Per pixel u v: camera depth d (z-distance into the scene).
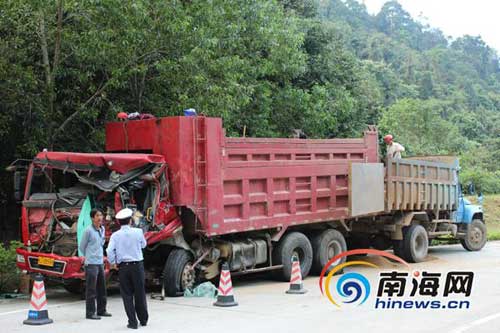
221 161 12.52
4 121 13.97
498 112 90.81
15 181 12.13
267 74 21.31
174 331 8.91
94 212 9.98
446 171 19.69
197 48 14.48
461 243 21.48
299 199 14.39
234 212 12.89
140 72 14.65
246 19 18.08
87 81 15.09
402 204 17.22
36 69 14.78
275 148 13.78
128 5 13.84
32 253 11.38
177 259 11.98
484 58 129.00
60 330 9.02
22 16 13.93
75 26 14.80
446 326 9.19
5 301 11.80
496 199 38.16
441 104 80.31
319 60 25.81
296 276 12.52
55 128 14.91
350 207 15.44
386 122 43.28
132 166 11.52
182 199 11.91
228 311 10.43
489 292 12.31
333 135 25.75
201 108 15.00
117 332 8.86
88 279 9.87
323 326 9.19
